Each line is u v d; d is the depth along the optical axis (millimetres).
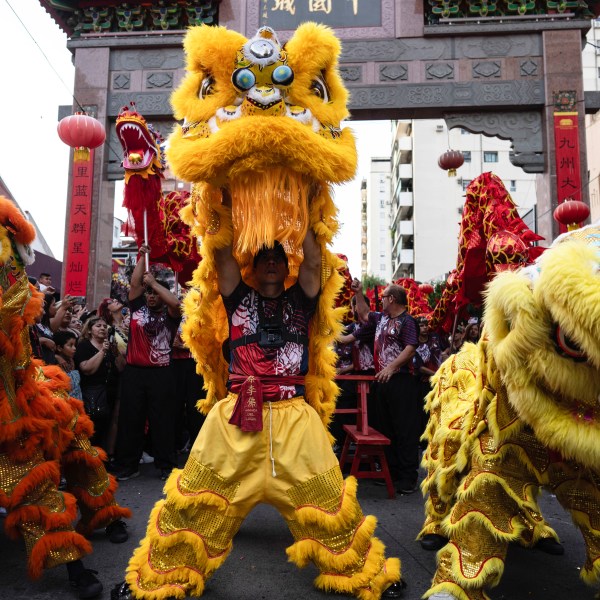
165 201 4367
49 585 2738
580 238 2379
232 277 2568
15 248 2717
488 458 2344
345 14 11984
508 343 2100
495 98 11672
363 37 11922
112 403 5320
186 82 2529
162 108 11945
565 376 2041
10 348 2584
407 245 40500
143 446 5434
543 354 2049
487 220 3479
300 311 2615
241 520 2447
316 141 2322
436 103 11680
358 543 2447
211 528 2381
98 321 5113
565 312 1918
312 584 2750
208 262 2539
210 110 2436
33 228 2762
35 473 2529
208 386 2738
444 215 36469
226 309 2627
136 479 4938
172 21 12219
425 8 12242
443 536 3301
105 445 5277
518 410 2164
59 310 5148
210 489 2389
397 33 11859
